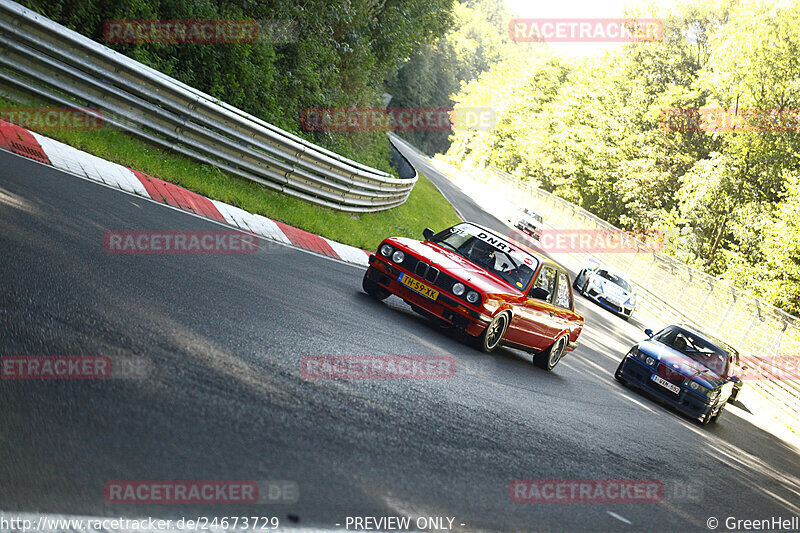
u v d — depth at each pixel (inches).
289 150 600.1
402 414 217.2
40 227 259.4
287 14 823.7
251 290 301.9
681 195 2030.0
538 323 426.3
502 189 3068.4
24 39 410.0
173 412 156.1
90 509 115.5
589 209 2628.0
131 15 566.9
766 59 1857.8
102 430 139.2
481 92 5132.9
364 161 1095.0
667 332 568.1
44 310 188.1
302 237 531.2
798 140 1843.0
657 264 1749.5
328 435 176.1
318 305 328.8
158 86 482.0
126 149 454.6
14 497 112.9
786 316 1298.0
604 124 2518.5
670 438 384.5
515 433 250.2
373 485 158.4
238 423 162.4
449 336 396.2
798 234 1599.4
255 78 682.8
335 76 949.8
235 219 463.8
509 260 422.9
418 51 1825.8
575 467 240.8
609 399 437.1
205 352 201.2
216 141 532.7
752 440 543.8
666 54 2432.3
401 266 387.2
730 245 1875.0
